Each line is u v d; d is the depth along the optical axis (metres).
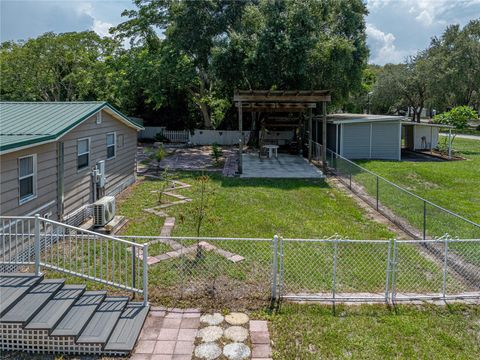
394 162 18.73
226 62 19.22
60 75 28.80
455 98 37.00
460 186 13.85
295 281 5.98
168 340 4.50
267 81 19.17
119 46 27.39
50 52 27.23
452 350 4.38
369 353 4.29
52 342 4.20
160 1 23.95
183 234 8.18
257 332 4.67
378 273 6.34
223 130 29.38
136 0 24.44
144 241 7.70
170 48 21.69
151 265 6.52
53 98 29.42
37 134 7.22
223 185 13.47
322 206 10.80
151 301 5.35
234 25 21.45
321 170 16.59
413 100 38.44
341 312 5.16
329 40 19.22
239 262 6.63
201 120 31.22
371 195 11.41
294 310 5.18
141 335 4.59
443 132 38.16
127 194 12.12
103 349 4.21
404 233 8.51
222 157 21.03
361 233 8.48
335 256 5.46
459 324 4.91
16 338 4.21
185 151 24.14
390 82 36.94
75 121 8.32
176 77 21.91
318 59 19.20
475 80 32.22
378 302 5.43
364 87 32.19
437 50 35.50
